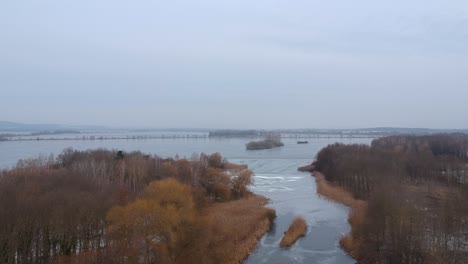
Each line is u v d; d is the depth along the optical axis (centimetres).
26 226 5969
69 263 5731
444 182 12531
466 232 6831
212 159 15738
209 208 9112
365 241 6838
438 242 6253
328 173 14925
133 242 5725
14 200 6519
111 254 5594
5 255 5575
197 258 5972
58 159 14662
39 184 8131
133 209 5906
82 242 6481
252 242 7206
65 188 7950
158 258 5700
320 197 11431
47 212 6269
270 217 8856
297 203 10619
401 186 10331
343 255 6700
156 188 7238
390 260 6103
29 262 5859
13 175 9069
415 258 5912
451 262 5738
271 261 6462
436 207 8319
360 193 11175
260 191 12431
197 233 6284
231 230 7394
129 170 10919
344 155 15588
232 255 6462
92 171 10475
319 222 8644
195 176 11238
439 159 15062
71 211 6431
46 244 6084
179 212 6341
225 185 10994
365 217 7544
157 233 5856
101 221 6762
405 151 18412
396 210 6794
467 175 12875
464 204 7656
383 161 13000
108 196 7738
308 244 7231
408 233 6250
